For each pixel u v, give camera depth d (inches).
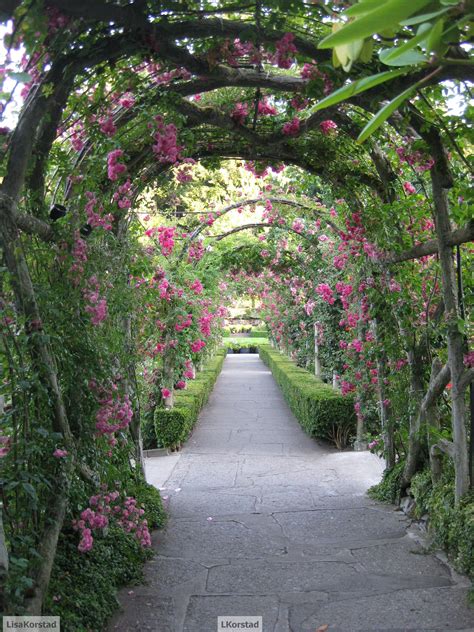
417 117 147.6
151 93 143.4
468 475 154.7
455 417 156.3
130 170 174.9
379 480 247.9
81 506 125.3
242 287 622.2
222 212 336.2
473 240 151.7
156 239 290.8
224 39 123.9
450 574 146.3
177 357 339.0
